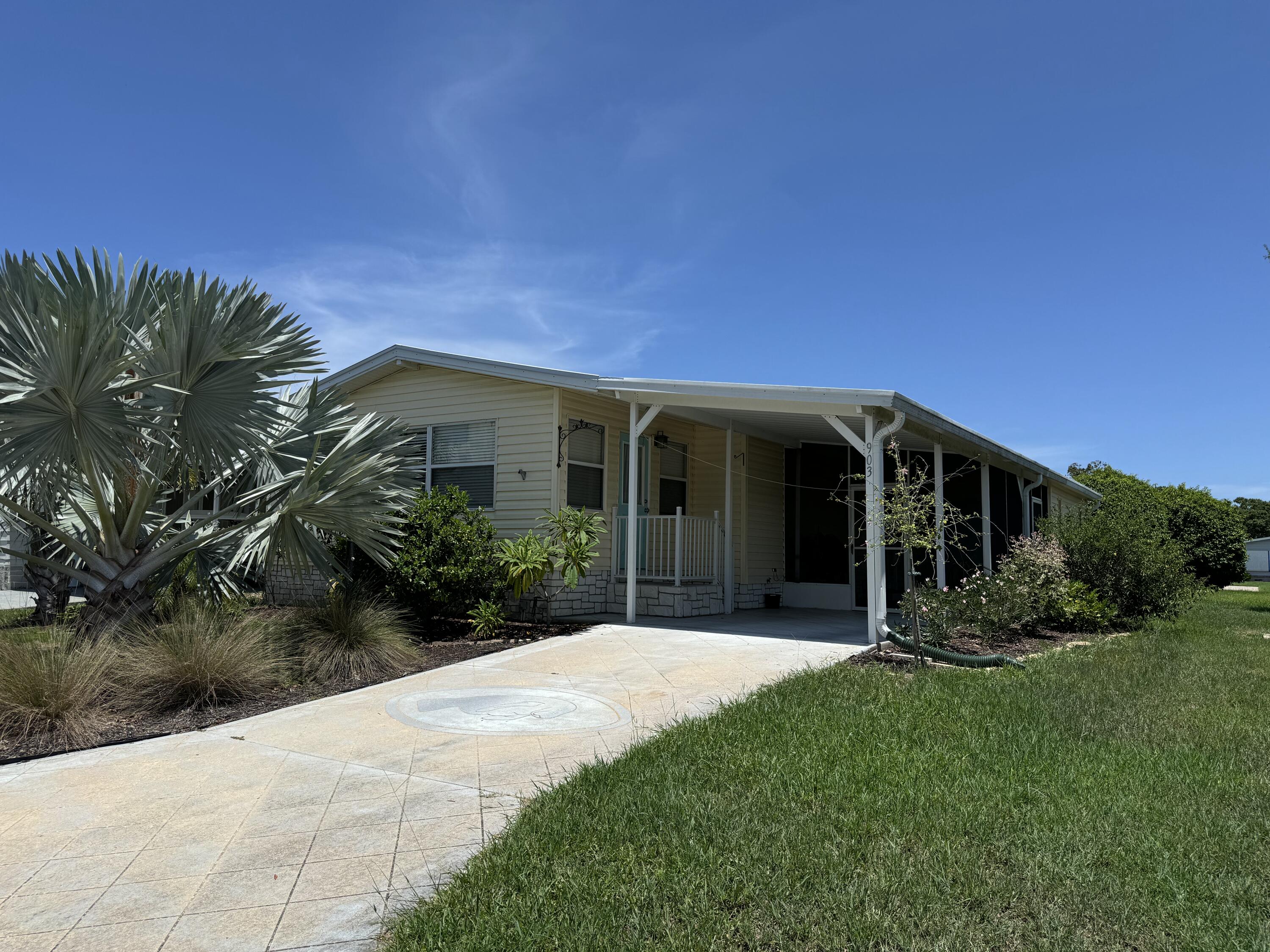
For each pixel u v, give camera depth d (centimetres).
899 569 1435
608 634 981
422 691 680
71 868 349
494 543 1059
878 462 909
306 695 672
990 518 1287
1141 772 467
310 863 353
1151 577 1284
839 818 385
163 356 771
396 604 994
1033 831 375
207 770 479
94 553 812
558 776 462
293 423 970
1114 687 718
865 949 275
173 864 353
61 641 637
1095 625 1199
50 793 441
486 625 962
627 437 1282
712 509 1416
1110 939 284
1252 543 4641
